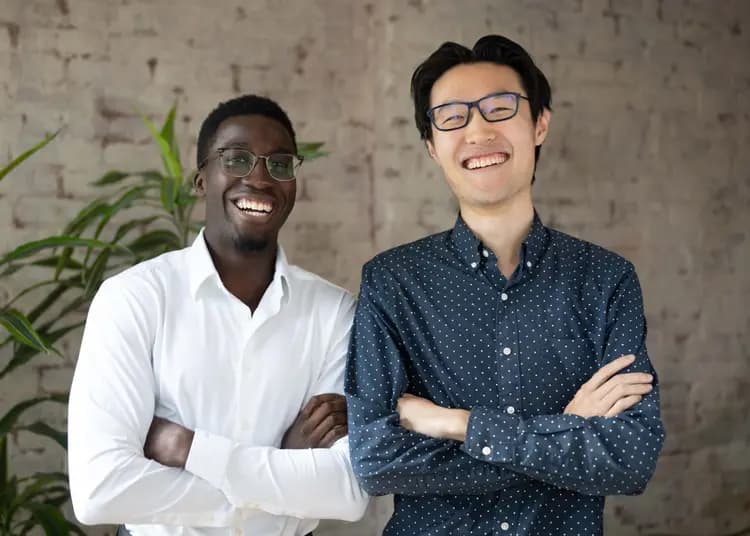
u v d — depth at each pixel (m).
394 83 3.36
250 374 2.04
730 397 3.81
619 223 3.67
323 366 2.12
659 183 3.72
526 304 2.00
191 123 3.28
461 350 1.99
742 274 3.81
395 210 3.38
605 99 3.64
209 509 1.91
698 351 3.78
